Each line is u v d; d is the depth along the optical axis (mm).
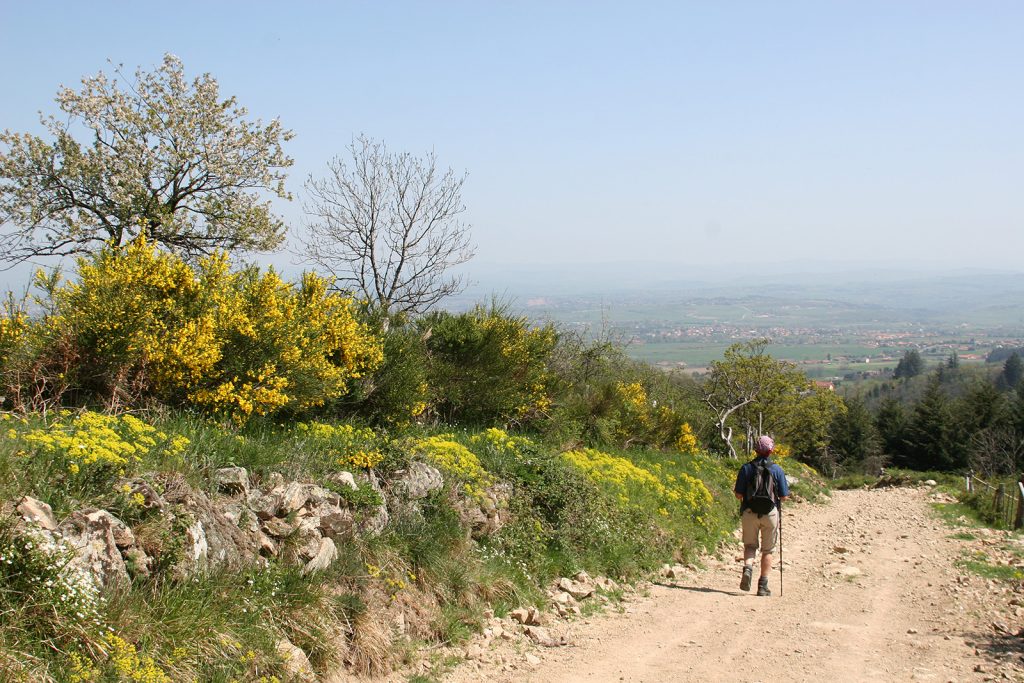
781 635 7906
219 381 8766
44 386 7605
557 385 17266
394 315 14531
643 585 10445
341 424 10570
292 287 10469
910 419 63062
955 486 36094
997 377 104438
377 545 7258
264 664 5098
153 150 20234
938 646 7348
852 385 128375
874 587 10758
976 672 6410
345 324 10953
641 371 33875
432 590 7453
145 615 4762
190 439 6801
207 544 5586
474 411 15109
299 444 7934
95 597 4613
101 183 19859
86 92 20266
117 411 7891
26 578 4336
